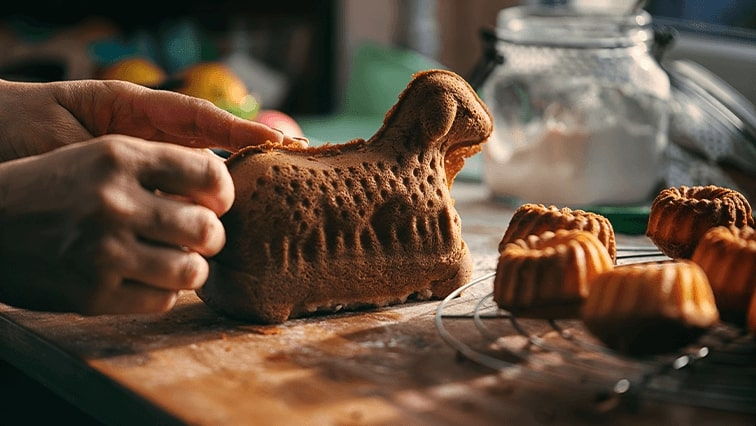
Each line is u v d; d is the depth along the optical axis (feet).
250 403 2.14
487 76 4.28
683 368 2.20
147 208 2.36
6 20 7.25
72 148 2.40
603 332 2.27
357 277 2.64
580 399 2.15
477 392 2.19
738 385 2.12
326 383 2.23
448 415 2.09
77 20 7.45
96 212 2.32
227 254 2.57
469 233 3.66
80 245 2.34
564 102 4.11
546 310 2.42
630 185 4.15
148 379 2.26
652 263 2.47
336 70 8.30
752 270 2.38
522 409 2.11
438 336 2.49
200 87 4.62
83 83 2.96
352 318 2.63
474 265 3.18
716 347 2.33
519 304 2.43
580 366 2.26
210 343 2.46
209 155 2.63
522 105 4.17
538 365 2.28
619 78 4.12
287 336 2.51
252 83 7.68
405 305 2.73
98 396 2.33
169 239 2.39
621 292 2.25
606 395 2.13
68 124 2.93
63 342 2.47
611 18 4.32
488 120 2.80
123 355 2.39
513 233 2.72
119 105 2.93
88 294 2.37
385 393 2.18
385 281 2.68
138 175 2.37
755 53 5.96
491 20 7.91
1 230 2.40
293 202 2.58
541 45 4.16
